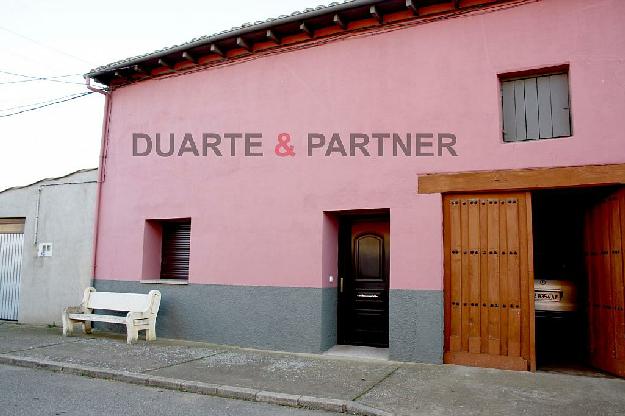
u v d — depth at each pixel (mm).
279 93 9164
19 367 7680
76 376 7098
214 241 9430
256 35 9078
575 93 6949
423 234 7648
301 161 8766
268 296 8758
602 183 6637
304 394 5887
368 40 8453
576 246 8289
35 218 12297
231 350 8602
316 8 8211
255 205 9102
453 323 7480
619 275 6719
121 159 10891
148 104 10695
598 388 6180
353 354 8180
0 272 12789
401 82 8109
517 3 7414
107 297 10148
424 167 7762
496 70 7473
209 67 9984
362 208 8141
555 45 7141
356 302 9078
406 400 5668
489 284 7352
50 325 11609
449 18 7852
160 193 10211
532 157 7094
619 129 6660
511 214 7336
